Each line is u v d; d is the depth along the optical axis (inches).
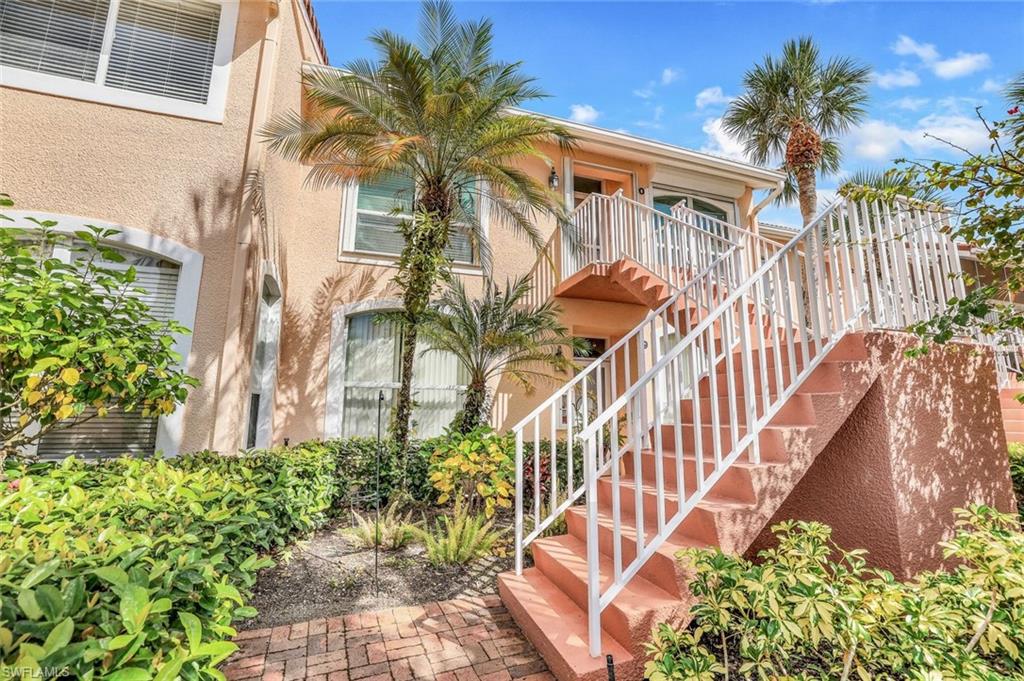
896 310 144.5
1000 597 82.8
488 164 244.4
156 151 203.5
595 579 100.7
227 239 206.8
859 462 134.0
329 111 279.6
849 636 70.4
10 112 188.9
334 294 293.0
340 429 281.7
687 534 123.4
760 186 417.7
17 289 116.0
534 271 342.3
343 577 152.5
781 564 86.0
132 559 59.2
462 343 264.1
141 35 211.3
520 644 117.4
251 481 149.1
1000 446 148.9
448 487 195.3
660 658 79.0
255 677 104.4
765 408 127.4
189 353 193.3
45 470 122.2
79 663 44.3
